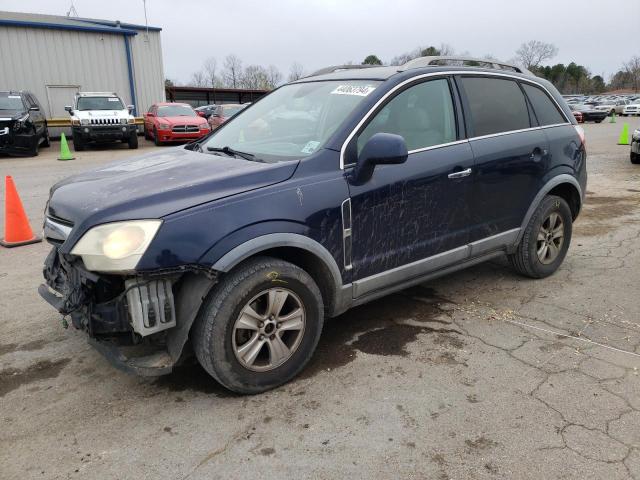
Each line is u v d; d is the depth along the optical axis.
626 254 5.35
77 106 18.05
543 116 4.39
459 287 4.47
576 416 2.68
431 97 3.62
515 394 2.88
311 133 3.35
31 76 21.97
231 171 2.93
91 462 2.40
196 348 2.77
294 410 2.77
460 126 3.73
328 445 2.49
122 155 16.22
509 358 3.27
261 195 2.79
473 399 2.84
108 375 3.15
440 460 2.38
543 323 3.76
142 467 2.36
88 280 2.60
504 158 3.91
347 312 3.99
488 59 4.22
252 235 2.71
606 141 19.30
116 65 23.80
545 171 4.27
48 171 12.34
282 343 2.94
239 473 2.32
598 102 47.59
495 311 3.97
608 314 3.90
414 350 3.39
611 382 2.99
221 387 3.00
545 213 4.33
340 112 3.34
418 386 2.97
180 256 2.54
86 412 2.78
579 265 5.02
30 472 2.34
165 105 20.50
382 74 3.57
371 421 2.67
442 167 3.51
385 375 3.09
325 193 2.98
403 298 4.24
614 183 9.81
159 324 2.62
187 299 2.67
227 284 2.69
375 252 3.27
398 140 2.94
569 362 3.21
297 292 2.93
